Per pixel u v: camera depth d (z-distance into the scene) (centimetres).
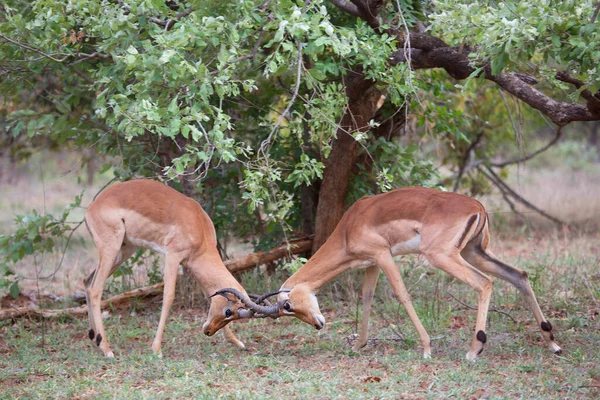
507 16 828
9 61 1071
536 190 2580
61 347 1016
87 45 1123
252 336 1064
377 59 974
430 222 901
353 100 1161
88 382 826
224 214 1294
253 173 930
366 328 966
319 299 1257
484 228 937
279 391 782
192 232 970
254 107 1241
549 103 980
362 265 955
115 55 943
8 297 1296
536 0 808
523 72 1110
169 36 846
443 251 891
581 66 831
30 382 847
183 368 880
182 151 1223
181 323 1134
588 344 945
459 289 1266
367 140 1253
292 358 932
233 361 924
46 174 3173
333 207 1235
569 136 3769
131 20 913
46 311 1170
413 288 1266
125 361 923
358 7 1020
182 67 838
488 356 912
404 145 1691
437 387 788
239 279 1294
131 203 963
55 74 1255
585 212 2123
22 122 1219
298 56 934
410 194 933
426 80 1219
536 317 924
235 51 880
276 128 978
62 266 1664
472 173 2053
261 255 1265
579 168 3394
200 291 1234
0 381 850
